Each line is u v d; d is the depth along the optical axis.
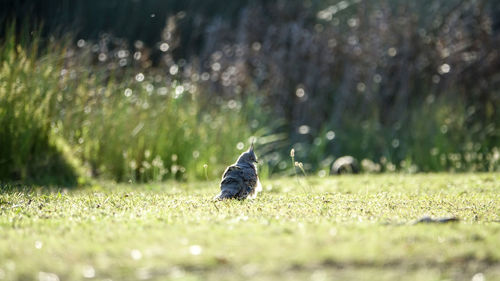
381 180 25.77
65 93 26.52
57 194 19.53
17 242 10.76
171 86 31.69
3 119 24.03
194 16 50.25
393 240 10.63
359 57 41.22
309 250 9.93
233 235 11.10
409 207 15.66
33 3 41.78
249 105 37.78
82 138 26.52
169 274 8.88
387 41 41.38
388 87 41.34
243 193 16.56
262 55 42.69
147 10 50.03
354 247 10.13
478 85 40.47
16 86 24.42
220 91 40.16
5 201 17.27
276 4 47.66
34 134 24.73
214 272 8.95
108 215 14.01
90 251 10.01
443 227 12.00
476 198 18.06
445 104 38.31
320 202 16.62
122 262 9.40
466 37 40.50
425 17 44.62
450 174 29.14
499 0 45.44
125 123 28.36
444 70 38.91
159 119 29.86
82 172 25.59
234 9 51.81
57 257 9.71
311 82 41.91
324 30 43.78
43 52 27.52
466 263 9.34
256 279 8.63
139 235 11.18
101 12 48.84
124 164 27.31
